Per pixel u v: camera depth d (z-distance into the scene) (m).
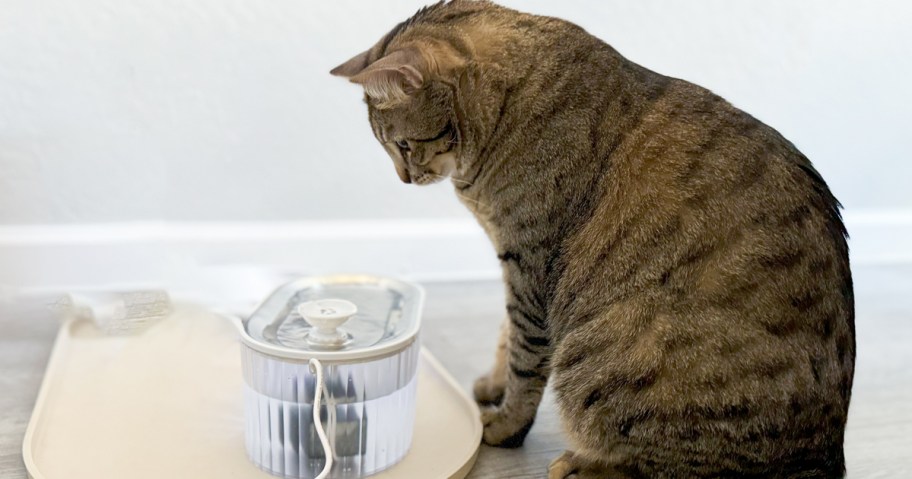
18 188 1.82
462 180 1.27
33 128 1.79
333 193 2.08
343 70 1.27
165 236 1.95
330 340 1.12
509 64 1.19
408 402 1.20
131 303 1.73
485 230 1.30
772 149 1.10
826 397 1.05
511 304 1.25
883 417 1.53
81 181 1.86
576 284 1.15
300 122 1.96
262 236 2.04
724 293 1.04
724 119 1.13
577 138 1.15
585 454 1.15
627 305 1.10
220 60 1.85
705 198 1.07
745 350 1.03
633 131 1.13
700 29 2.04
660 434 1.07
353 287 1.36
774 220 1.05
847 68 2.17
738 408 1.04
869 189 2.45
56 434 1.22
